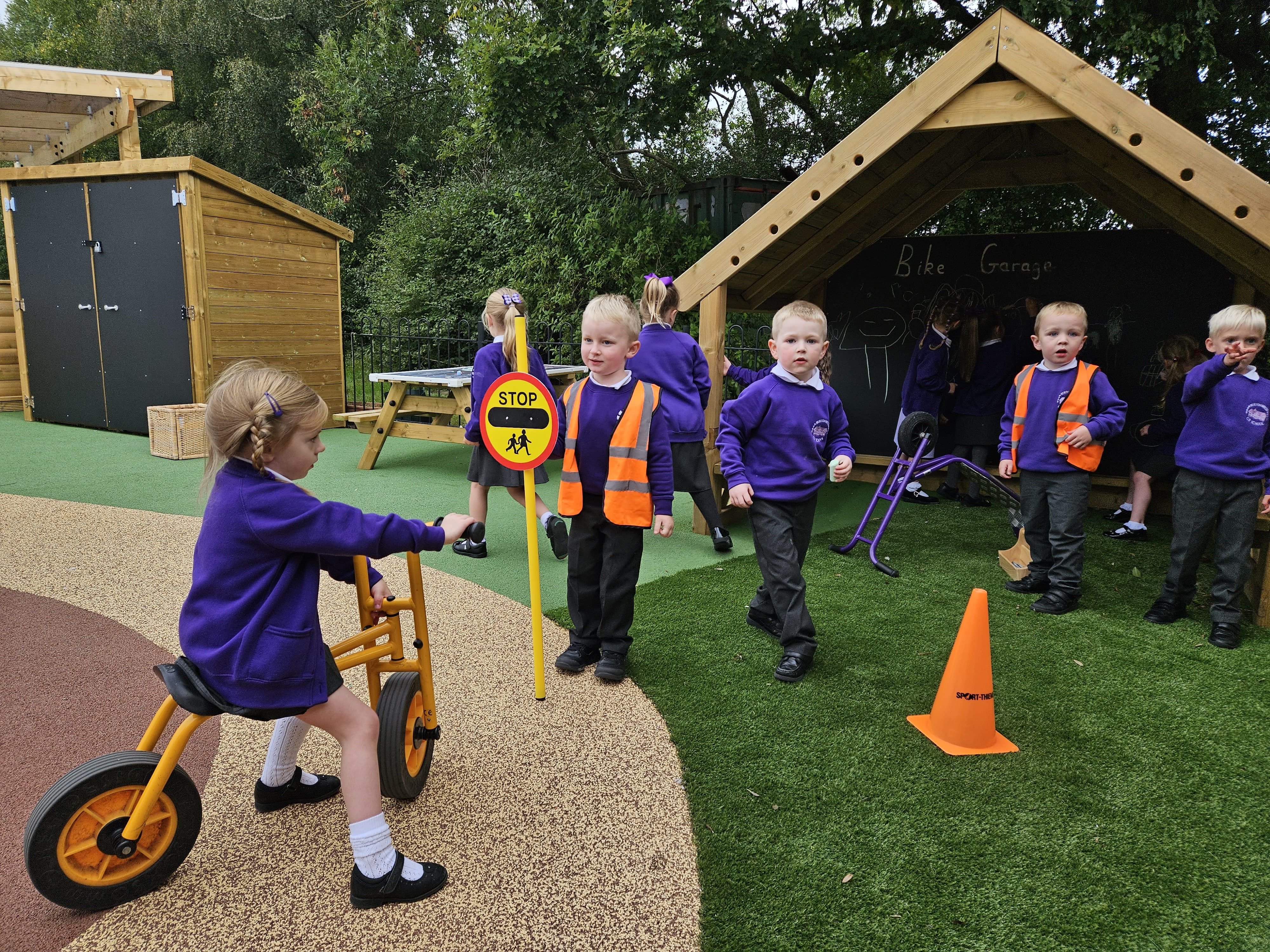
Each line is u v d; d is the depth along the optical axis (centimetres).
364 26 2011
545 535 568
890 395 779
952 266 744
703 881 220
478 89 1062
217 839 233
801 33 1038
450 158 1870
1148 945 200
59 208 923
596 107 1040
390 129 1895
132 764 201
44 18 2948
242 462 199
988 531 616
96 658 348
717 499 588
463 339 1252
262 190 918
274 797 243
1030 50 436
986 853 234
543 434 313
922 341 697
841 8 1104
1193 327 671
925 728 306
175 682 195
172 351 894
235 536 193
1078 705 329
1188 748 296
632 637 389
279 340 966
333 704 207
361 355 1125
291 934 198
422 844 233
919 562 530
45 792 248
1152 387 685
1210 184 401
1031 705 329
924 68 1172
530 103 1034
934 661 368
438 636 385
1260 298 651
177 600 418
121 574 457
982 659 290
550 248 1194
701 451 524
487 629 395
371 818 206
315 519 194
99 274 916
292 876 218
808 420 356
